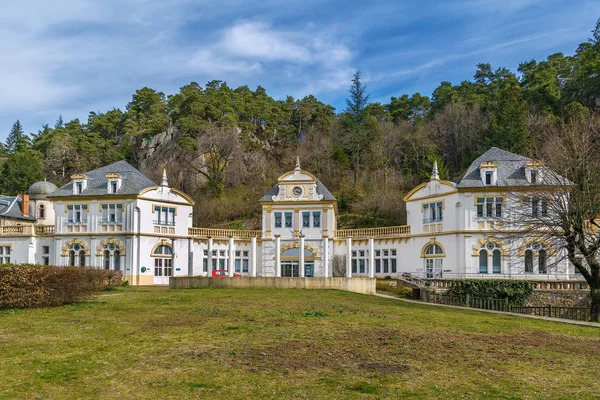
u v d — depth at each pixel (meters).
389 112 115.75
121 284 46.66
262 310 25.36
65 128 125.19
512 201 47.88
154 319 21.97
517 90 84.56
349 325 21.52
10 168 93.81
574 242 35.72
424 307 33.00
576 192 35.31
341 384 12.91
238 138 94.56
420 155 88.19
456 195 49.97
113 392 11.95
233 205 81.19
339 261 57.94
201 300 29.52
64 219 55.50
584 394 12.75
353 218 73.19
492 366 15.32
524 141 70.38
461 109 91.69
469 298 38.56
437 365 15.15
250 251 60.09
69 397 11.56
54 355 15.14
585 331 24.23
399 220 69.62
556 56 103.94
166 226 56.00
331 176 89.25
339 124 106.75
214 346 16.66
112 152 102.44
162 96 128.38
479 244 48.91
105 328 19.56
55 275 26.27
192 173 88.88
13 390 11.91
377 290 49.53
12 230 58.00
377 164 87.94
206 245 59.22
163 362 14.56
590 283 35.03
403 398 12.04
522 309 36.69
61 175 99.56
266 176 92.38
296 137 110.56
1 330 18.88
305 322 21.92
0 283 24.55
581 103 81.44
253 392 12.16
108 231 53.84
